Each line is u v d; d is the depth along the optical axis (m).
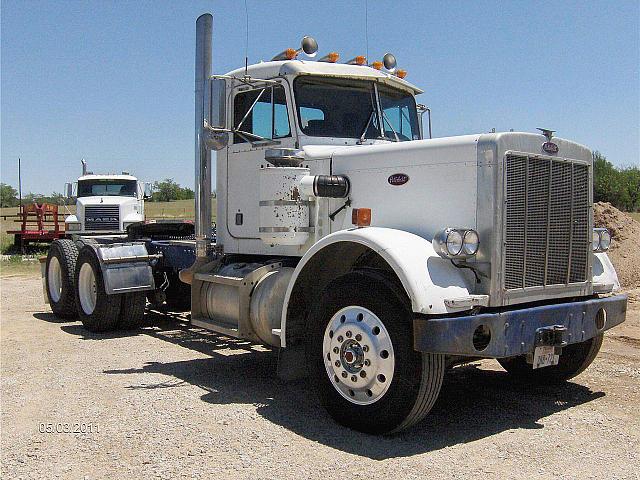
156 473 3.85
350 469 3.93
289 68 6.05
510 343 4.43
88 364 6.62
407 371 4.30
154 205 49.94
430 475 3.86
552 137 4.98
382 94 6.54
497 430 4.71
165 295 8.88
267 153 5.80
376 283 4.49
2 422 4.77
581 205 5.25
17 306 10.93
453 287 4.34
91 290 8.59
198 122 6.75
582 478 3.83
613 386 5.93
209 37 6.65
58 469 3.92
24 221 25.19
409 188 5.05
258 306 5.77
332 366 4.73
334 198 5.59
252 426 4.70
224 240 6.78
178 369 6.45
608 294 5.70
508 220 4.61
